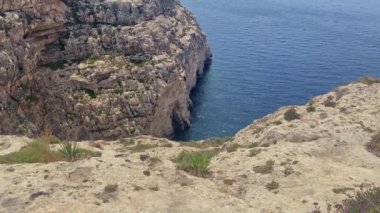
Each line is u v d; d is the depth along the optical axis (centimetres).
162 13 12350
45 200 2216
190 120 10212
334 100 4934
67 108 8569
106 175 2512
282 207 2547
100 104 8619
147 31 10338
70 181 2433
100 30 9731
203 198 2348
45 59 9000
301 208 2531
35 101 8275
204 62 13900
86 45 9412
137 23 10556
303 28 19800
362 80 5256
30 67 8175
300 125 4100
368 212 1534
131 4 10475
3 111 7200
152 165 2861
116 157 3075
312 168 3106
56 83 8694
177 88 9994
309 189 2772
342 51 15988
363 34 19238
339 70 13650
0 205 2180
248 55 14988
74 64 9088
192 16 14950
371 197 1644
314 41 17338
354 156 3441
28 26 8344
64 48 9238
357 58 15125
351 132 3872
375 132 3872
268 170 3066
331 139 3744
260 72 13238
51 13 8912
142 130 8875
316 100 5047
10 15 7850
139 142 4934
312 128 4006
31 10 8444
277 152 3397
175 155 3978
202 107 10900
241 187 2855
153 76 9369
